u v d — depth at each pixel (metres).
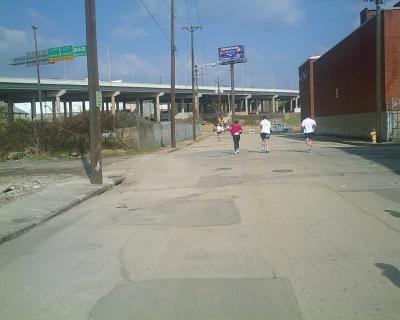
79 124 32.22
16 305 5.67
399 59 35.38
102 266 7.09
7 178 19.20
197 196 13.38
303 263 6.82
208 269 6.72
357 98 43.31
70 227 10.08
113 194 14.94
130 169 21.97
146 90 113.38
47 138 31.81
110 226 9.95
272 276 6.32
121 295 5.84
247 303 5.43
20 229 9.60
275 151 28.50
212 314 5.16
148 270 6.79
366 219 9.46
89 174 19.80
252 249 7.65
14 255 7.98
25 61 57.06
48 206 12.13
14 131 31.14
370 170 17.17
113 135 35.19
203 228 9.30
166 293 5.84
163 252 7.70
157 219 10.43
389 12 35.41
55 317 5.27
